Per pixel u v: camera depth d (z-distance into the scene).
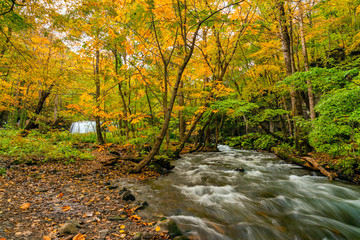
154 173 6.65
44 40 9.14
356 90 3.81
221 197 4.74
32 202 3.38
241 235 3.11
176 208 3.90
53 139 10.23
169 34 6.18
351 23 12.41
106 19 5.31
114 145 11.58
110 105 10.44
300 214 3.99
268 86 11.51
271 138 13.89
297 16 9.68
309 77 4.58
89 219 2.95
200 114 9.81
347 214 4.11
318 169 7.20
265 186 5.72
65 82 9.83
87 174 5.76
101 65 8.38
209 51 9.80
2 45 5.22
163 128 6.24
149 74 7.40
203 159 10.48
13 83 13.23
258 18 9.48
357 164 6.31
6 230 2.35
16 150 6.81
